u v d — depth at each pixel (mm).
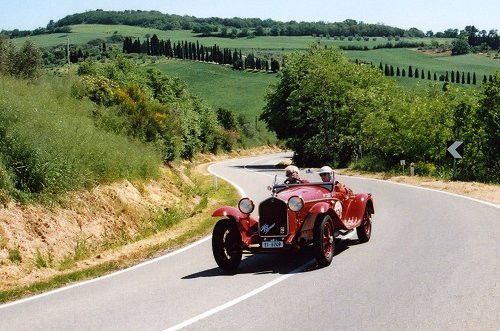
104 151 18906
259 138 112125
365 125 44469
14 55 28031
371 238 12281
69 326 7066
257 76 171750
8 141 14922
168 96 56469
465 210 15719
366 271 9070
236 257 10070
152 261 11641
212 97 144375
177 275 9953
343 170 42375
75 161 16812
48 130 17266
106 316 7410
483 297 7133
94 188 16875
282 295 7906
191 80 161625
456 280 8078
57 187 15180
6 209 13250
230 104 137250
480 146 33188
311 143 53406
